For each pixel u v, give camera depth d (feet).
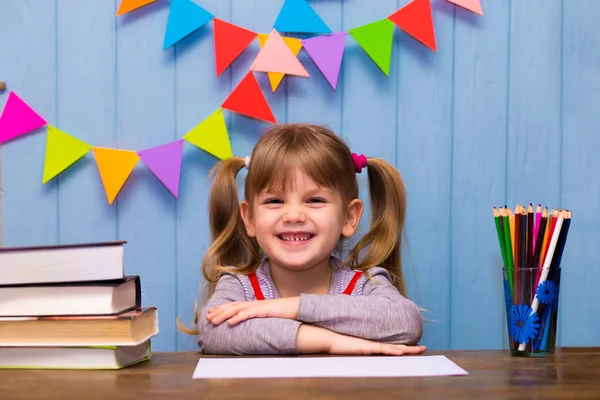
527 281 3.06
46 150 4.27
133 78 4.33
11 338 2.74
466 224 4.36
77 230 4.32
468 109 4.34
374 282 3.76
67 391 2.28
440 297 4.36
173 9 4.21
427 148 4.35
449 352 3.13
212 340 3.16
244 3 4.30
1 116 4.25
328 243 3.63
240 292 3.75
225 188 4.04
